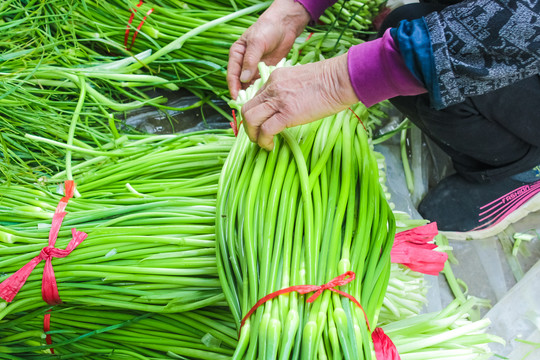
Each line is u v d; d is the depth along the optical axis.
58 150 1.33
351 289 0.88
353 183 1.03
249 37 1.31
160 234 1.09
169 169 1.28
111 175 1.27
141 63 1.49
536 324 1.27
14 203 1.20
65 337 1.13
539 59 0.80
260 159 1.04
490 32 0.78
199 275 1.06
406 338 1.06
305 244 0.91
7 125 1.31
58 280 1.08
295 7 1.33
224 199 1.06
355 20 1.61
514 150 1.33
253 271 0.90
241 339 0.84
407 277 1.17
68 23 1.53
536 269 1.35
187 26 1.54
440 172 1.62
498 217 1.44
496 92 1.17
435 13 0.84
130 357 1.08
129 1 1.51
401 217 1.27
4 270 1.12
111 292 1.08
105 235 1.10
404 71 0.86
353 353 0.79
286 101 0.91
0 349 1.11
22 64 1.43
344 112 1.12
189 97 1.65
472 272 1.44
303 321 0.84
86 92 1.47
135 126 1.56
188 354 1.04
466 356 1.04
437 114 1.26
